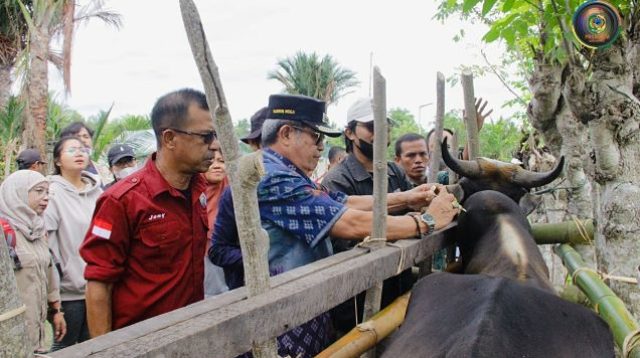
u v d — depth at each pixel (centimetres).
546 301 226
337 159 686
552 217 482
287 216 280
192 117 250
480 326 198
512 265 276
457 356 187
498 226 313
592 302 256
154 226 256
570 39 273
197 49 158
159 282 259
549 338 207
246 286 185
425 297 251
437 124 363
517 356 191
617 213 279
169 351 145
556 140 396
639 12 294
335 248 369
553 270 491
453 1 321
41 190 375
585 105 279
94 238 252
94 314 253
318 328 291
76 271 430
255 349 173
